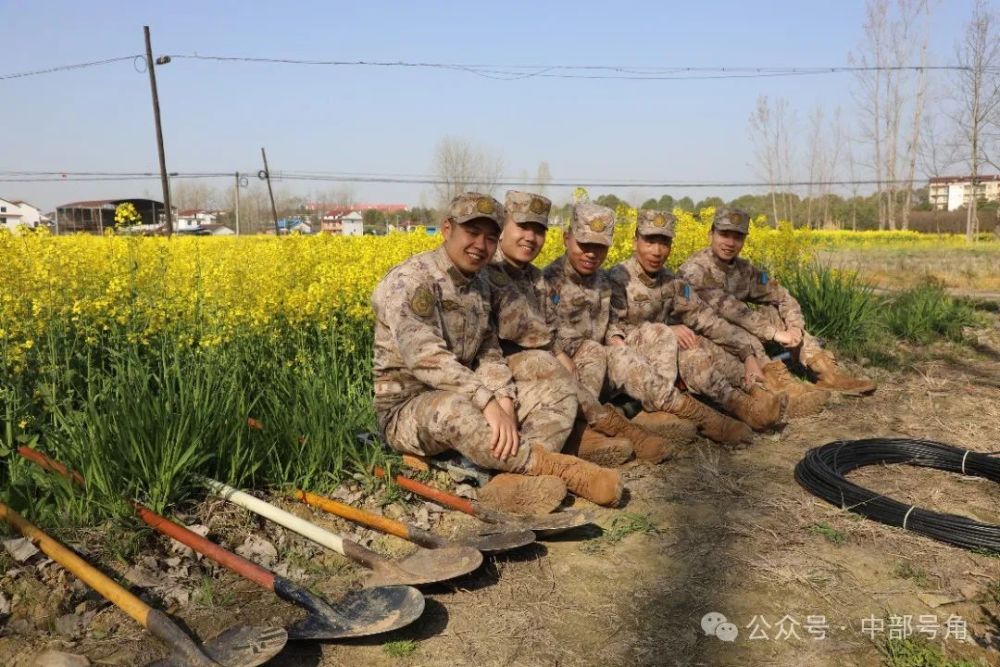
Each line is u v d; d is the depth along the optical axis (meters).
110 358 4.54
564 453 4.36
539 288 4.72
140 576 3.05
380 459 4.18
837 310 7.80
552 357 4.33
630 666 2.62
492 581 3.17
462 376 3.74
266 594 3.02
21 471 3.56
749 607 2.98
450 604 2.99
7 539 3.15
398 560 3.26
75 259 4.88
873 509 3.78
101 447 3.46
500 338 4.39
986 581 3.20
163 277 5.32
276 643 2.57
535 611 2.95
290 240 6.27
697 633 2.81
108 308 4.66
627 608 2.97
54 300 4.43
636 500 4.03
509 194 4.43
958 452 4.51
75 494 3.46
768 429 5.32
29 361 4.21
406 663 2.63
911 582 3.19
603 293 5.11
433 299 3.88
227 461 3.87
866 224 60.62
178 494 3.60
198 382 4.05
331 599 2.99
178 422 3.67
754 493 4.12
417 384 4.05
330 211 74.94
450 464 4.05
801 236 9.48
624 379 4.96
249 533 3.45
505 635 2.79
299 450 4.02
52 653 2.57
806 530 3.66
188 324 4.90
